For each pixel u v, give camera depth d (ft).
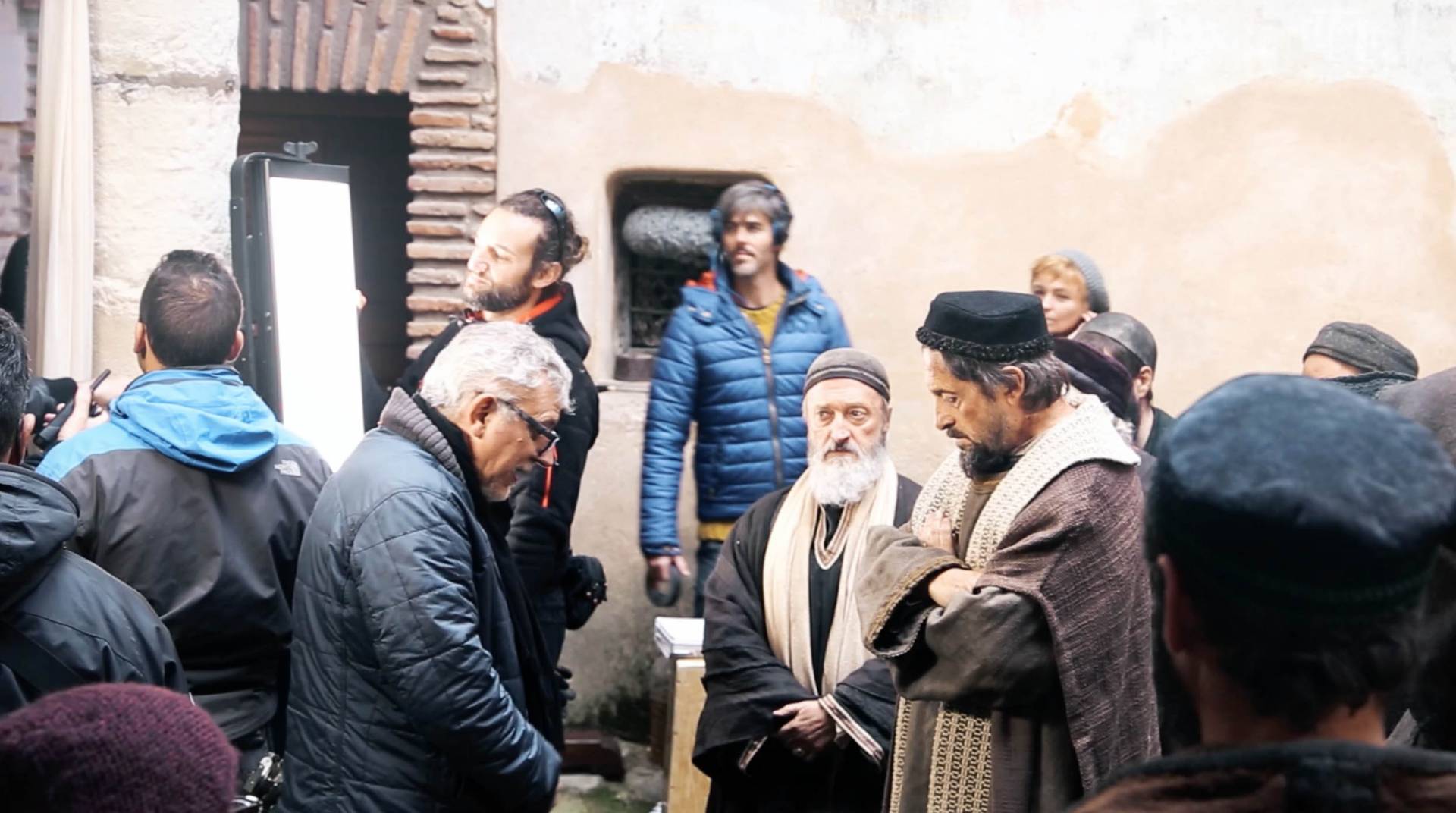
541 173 18.24
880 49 18.49
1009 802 8.95
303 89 18.28
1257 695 4.09
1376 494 3.98
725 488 15.56
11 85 15.58
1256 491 4.00
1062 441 9.14
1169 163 18.83
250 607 10.14
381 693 8.91
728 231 15.52
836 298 18.58
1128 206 18.80
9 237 15.72
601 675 18.52
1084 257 17.33
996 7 18.57
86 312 14.80
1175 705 8.94
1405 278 19.06
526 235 13.64
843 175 18.51
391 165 21.86
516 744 8.96
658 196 19.01
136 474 9.91
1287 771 3.91
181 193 15.21
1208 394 4.42
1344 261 19.02
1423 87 18.95
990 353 9.14
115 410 10.18
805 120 18.43
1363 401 4.29
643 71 18.25
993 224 18.69
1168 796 4.01
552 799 9.41
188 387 10.25
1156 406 18.98
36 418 11.72
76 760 4.39
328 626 8.96
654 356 18.98
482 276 13.70
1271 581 3.99
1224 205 18.90
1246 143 18.86
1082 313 16.97
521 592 9.90
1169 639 4.37
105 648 8.11
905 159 18.56
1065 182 18.76
